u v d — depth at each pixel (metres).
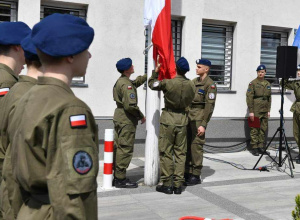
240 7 9.17
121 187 5.74
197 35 8.73
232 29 9.33
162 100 7.86
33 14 7.29
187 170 6.18
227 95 9.15
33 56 2.11
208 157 8.47
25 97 1.68
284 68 7.14
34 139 1.56
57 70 1.63
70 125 1.53
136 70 8.16
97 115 7.87
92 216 1.55
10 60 2.53
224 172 6.98
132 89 5.57
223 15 9.00
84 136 1.55
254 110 8.91
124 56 8.05
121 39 8.00
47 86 1.61
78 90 7.71
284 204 5.07
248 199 5.28
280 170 7.18
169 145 5.46
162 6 5.28
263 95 8.88
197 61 6.14
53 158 1.53
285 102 9.84
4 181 2.02
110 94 7.96
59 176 1.50
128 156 5.71
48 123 1.54
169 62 5.32
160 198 5.27
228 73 9.38
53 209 1.50
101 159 7.73
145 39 8.23
